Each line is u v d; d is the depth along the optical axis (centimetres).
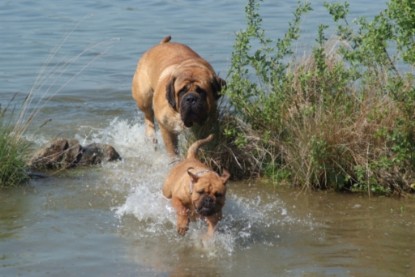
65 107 1694
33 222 1075
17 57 2130
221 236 1029
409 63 1207
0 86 1836
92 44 2295
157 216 1101
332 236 1041
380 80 1236
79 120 1606
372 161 1218
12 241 1005
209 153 1292
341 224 1086
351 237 1037
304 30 2214
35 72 1977
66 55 2162
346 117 1244
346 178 1216
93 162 1349
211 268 932
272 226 1078
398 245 1006
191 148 1153
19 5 3011
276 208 1150
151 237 1029
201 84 1260
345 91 1274
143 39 2353
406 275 912
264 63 1292
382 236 1039
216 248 995
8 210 1121
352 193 1217
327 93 1264
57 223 1072
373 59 1232
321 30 1302
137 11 2870
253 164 1294
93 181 1259
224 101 1338
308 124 1236
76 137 1492
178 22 2619
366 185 1214
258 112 1297
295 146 1248
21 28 2544
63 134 1505
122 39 2361
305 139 1232
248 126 1291
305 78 1246
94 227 1061
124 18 2719
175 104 1284
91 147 1369
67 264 936
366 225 1080
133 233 1041
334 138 1226
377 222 1091
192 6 2959
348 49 1295
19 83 1869
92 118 1625
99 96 1788
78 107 1698
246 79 1304
